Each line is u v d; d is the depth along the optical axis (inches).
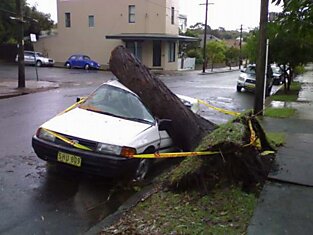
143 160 227.5
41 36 1717.5
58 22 1680.6
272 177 211.0
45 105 520.4
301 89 834.8
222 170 193.2
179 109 269.0
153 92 268.7
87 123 225.5
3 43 1610.5
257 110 438.3
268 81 709.9
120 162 202.5
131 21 1531.7
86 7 1604.3
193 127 266.8
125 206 189.3
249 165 202.7
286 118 423.8
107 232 156.9
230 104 623.8
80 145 207.0
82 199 197.8
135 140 215.5
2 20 1542.8
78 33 1642.5
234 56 2218.3
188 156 210.5
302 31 135.7
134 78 270.2
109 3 1553.9
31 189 206.2
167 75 1268.5
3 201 188.9
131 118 242.8
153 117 253.0
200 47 2199.8
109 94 260.7
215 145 190.1
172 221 160.9
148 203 184.4
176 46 1578.5
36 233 159.2
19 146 290.5
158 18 1492.4
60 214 178.7
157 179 229.5
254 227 153.8
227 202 177.8
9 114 437.4
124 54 277.6
